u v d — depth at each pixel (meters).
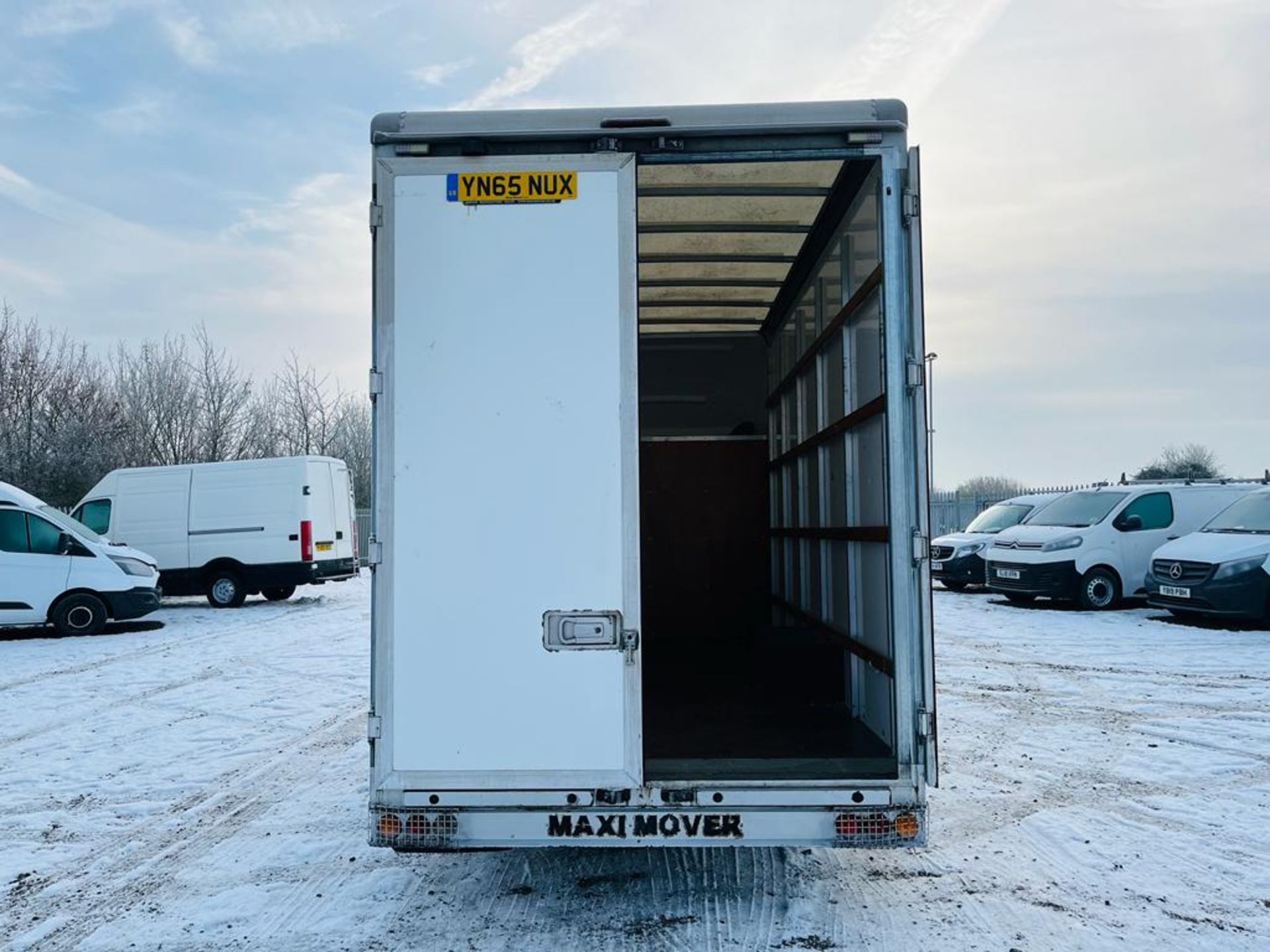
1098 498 15.22
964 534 18.55
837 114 3.71
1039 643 11.34
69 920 4.15
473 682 3.61
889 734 4.36
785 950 3.70
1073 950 3.68
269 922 4.06
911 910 4.06
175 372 38.81
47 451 30.22
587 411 3.65
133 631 14.41
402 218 3.67
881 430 4.26
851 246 5.01
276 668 10.84
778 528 7.75
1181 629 12.33
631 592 3.62
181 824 5.45
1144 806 5.41
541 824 3.59
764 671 6.59
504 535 3.63
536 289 3.67
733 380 8.39
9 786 6.25
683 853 4.81
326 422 41.94
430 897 4.29
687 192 5.12
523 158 3.69
